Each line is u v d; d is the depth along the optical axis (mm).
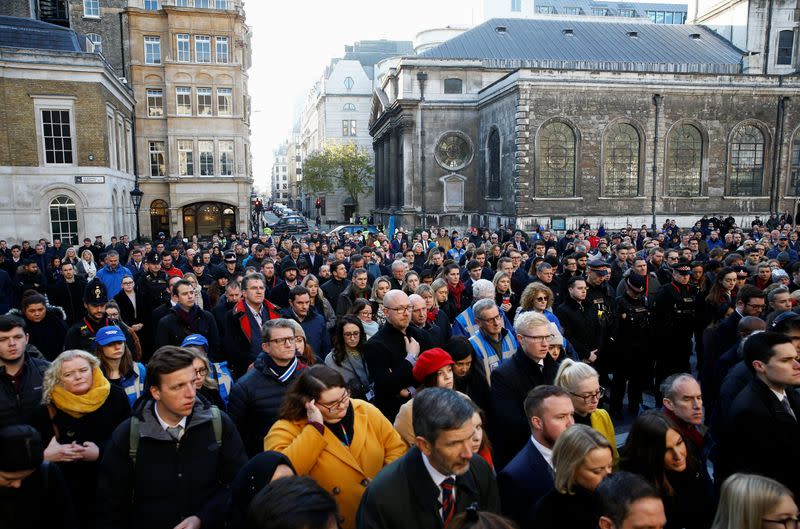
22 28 30312
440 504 3295
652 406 9195
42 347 7918
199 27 41594
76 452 4289
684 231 35812
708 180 41094
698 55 49938
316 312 8219
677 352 9203
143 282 10812
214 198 43125
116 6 42281
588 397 4402
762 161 41844
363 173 69500
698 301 9664
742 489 3070
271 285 12125
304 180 69500
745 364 4945
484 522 2410
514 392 5113
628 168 40406
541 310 7113
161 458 3836
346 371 6180
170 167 42062
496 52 48094
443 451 3098
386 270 14477
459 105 46438
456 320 7344
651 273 10516
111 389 4688
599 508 2918
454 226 47156
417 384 5422
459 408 3135
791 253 14266
